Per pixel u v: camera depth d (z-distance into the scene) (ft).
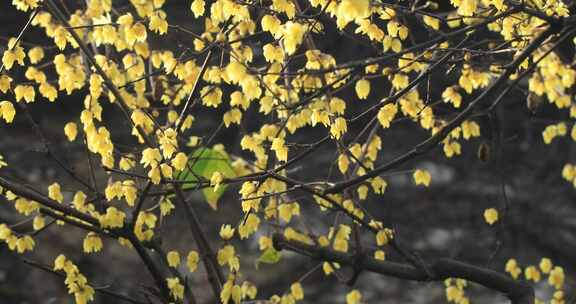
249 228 12.93
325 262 15.01
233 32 12.36
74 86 12.44
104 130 11.80
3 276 30.45
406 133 43.78
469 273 13.61
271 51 10.23
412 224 36.94
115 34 12.19
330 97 12.65
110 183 12.62
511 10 10.53
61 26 12.46
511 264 15.53
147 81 15.35
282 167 11.21
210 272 14.05
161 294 13.74
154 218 13.25
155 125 11.87
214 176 11.29
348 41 31.73
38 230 13.03
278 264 33.09
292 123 12.56
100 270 31.32
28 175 37.27
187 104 11.83
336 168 39.58
